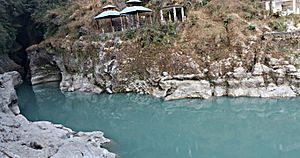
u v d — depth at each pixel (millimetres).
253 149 17375
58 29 40125
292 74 23844
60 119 25828
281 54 25016
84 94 32625
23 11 47312
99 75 31922
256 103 23812
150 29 29734
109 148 18594
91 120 24828
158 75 27969
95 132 20406
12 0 46438
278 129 19703
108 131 21828
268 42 25688
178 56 27375
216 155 17062
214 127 21141
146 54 29125
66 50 35719
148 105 26703
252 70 25125
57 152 15359
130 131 21609
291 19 27984
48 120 25766
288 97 23625
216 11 29141
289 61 24516
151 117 24156
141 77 29266
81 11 38875
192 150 17969
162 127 21969
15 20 47094
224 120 22062
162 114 24531
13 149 15273
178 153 17656
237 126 20859
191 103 25656
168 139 19812
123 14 32625
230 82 25438
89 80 33219
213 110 23922
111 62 30906
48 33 41500
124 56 30344
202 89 26062
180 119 23141
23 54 48781
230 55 26125
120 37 31266
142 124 22875
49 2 46594
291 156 16141
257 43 25859
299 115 21328
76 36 35938
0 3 45000
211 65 26375
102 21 35844
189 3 31016
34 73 41188
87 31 35156
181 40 28078
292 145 17422
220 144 18516
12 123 19266
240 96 25094
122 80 30250
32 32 48156
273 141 18141
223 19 28141
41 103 31828
